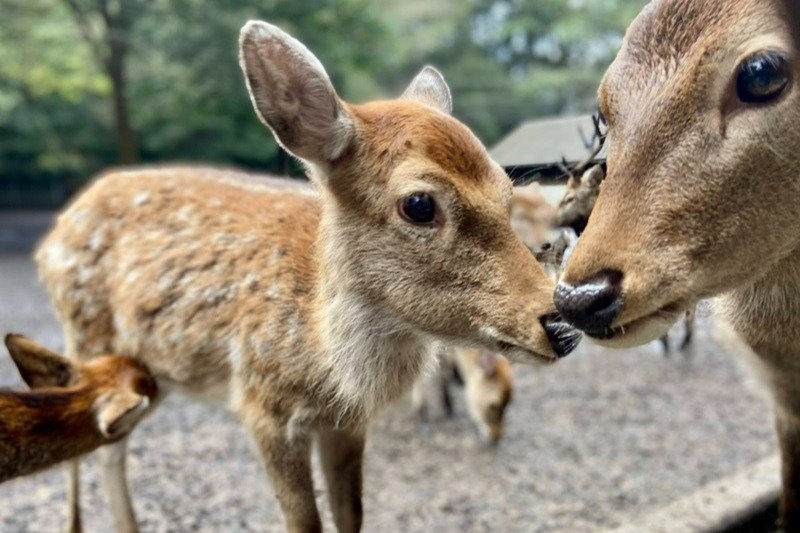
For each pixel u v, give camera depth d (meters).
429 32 6.32
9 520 1.12
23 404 0.81
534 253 0.82
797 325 0.73
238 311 0.84
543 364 0.70
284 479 0.82
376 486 1.29
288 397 0.81
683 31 0.61
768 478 1.11
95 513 1.15
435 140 0.70
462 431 1.56
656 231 0.60
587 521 1.16
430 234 0.70
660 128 0.61
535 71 5.68
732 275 0.63
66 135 5.56
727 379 1.90
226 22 3.68
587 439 1.51
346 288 0.76
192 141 4.70
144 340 0.91
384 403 0.81
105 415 0.82
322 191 0.77
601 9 5.15
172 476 1.29
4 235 5.11
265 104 0.71
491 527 1.14
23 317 2.67
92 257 0.94
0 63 4.59
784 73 0.59
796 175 0.61
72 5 3.97
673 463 1.38
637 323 0.61
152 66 4.12
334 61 3.98
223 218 0.90
